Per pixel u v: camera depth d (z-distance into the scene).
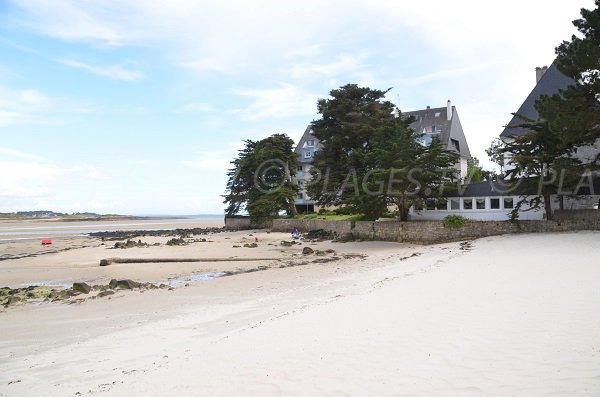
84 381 9.08
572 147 30.44
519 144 33.16
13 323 15.72
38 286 23.50
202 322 14.08
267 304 16.12
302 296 17.06
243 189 73.38
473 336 7.99
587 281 11.87
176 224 139.50
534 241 26.41
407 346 7.85
